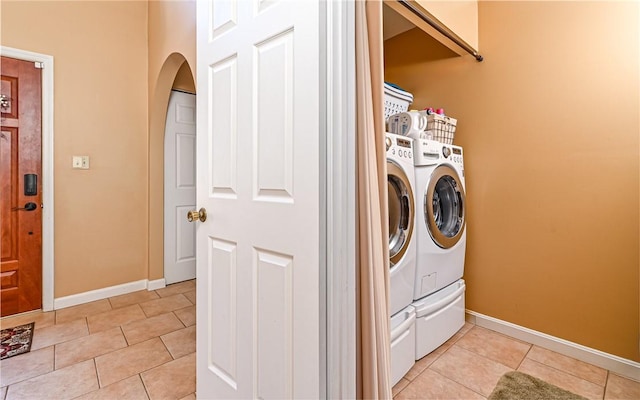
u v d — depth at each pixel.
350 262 0.99
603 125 1.80
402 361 1.66
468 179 2.35
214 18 1.35
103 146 2.80
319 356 0.99
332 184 0.97
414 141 1.86
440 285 2.02
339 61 0.97
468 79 2.33
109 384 1.66
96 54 2.74
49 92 2.51
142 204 3.05
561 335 1.96
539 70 2.02
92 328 2.27
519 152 2.12
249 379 1.22
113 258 2.88
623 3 1.73
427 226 1.88
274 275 1.11
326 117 0.98
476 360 1.88
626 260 1.74
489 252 2.27
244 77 1.21
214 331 1.39
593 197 1.84
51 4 2.52
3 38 2.33
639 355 1.71
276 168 1.10
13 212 2.42
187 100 3.30
